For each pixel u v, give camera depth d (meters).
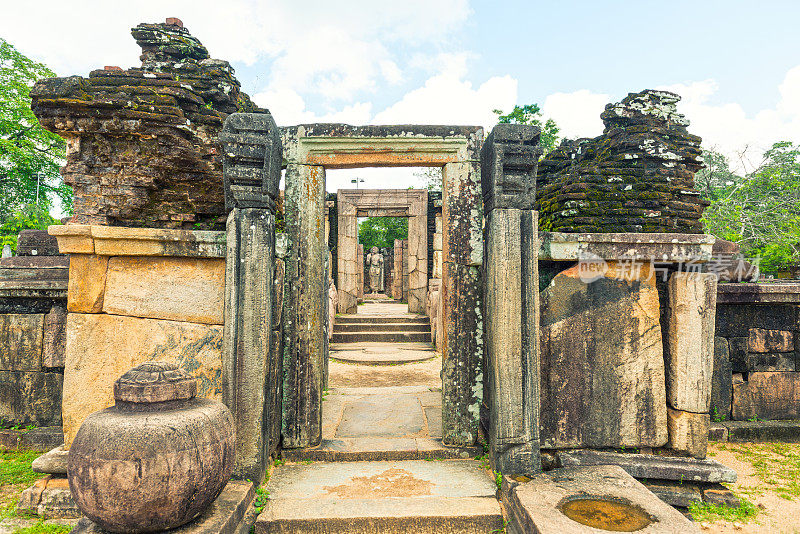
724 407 4.95
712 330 3.71
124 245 3.38
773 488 3.70
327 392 5.97
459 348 3.84
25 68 15.05
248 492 3.03
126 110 3.39
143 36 4.11
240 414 3.30
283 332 3.84
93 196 3.50
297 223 3.85
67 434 3.42
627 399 3.70
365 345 10.33
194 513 2.46
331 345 10.35
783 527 3.11
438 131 3.88
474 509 3.03
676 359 3.73
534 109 15.64
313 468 3.62
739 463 4.20
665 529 2.47
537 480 3.12
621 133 4.04
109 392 3.45
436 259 13.68
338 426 4.48
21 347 4.51
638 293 3.72
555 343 3.66
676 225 3.79
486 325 3.80
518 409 3.38
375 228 29.12
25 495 3.31
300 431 3.80
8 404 4.50
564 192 3.90
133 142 3.52
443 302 3.95
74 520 3.23
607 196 3.79
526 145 3.46
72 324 3.44
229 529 2.63
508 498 3.07
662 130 3.99
